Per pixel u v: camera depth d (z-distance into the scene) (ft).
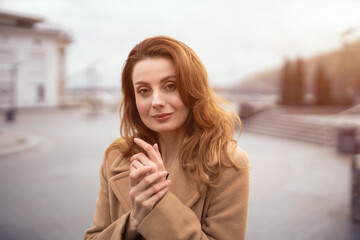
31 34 108.47
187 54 3.00
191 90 2.94
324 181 21.91
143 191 2.60
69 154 33.24
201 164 3.04
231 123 3.34
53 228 14.12
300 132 45.91
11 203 17.52
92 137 45.44
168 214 2.79
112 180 3.49
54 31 112.37
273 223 14.37
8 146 35.76
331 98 71.46
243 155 3.19
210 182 3.05
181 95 2.93
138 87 3.01
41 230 13.89
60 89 125.90
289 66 75.20
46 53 112.47
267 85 118.32
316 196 18.39
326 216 15.17
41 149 36.04
